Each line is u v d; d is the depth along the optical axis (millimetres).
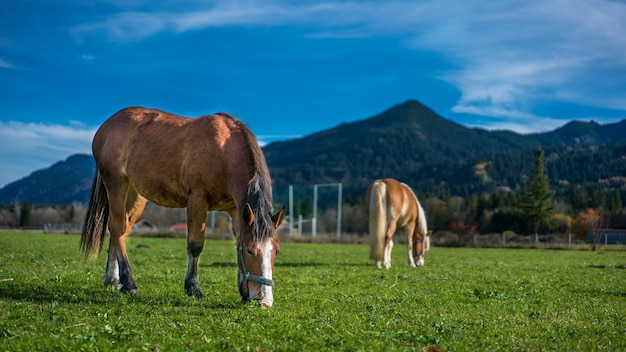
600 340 6582
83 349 5547
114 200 10250
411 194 19875
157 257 20938
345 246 44906
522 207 75125
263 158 8758
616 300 10727
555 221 75125
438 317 7980
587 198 102062
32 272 12312
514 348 6113
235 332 6430
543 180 74438
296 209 137250
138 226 86625
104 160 10391
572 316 8438
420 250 20906
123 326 6465
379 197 17812
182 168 9219
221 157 8875
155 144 9711
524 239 61875
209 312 7801
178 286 10828
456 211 102000
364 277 14227
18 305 7910
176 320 7199
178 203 9891
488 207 98625
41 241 30656
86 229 10836
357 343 6129
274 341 6090
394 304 9273
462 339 6469
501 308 9180
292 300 9477
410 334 6633
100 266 15094
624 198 119062
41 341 5848
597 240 54125
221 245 37062
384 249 18078
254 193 8156
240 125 9297
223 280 12250
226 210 9727
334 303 9227
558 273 17250
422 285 12492
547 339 6617
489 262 23266
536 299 10398
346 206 114000
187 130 9484
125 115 10594
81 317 7219
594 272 18125
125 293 9484
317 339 6195
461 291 11445
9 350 5559
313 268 17156
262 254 7906
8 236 38125
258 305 7859
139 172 9789
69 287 9992
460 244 50938
